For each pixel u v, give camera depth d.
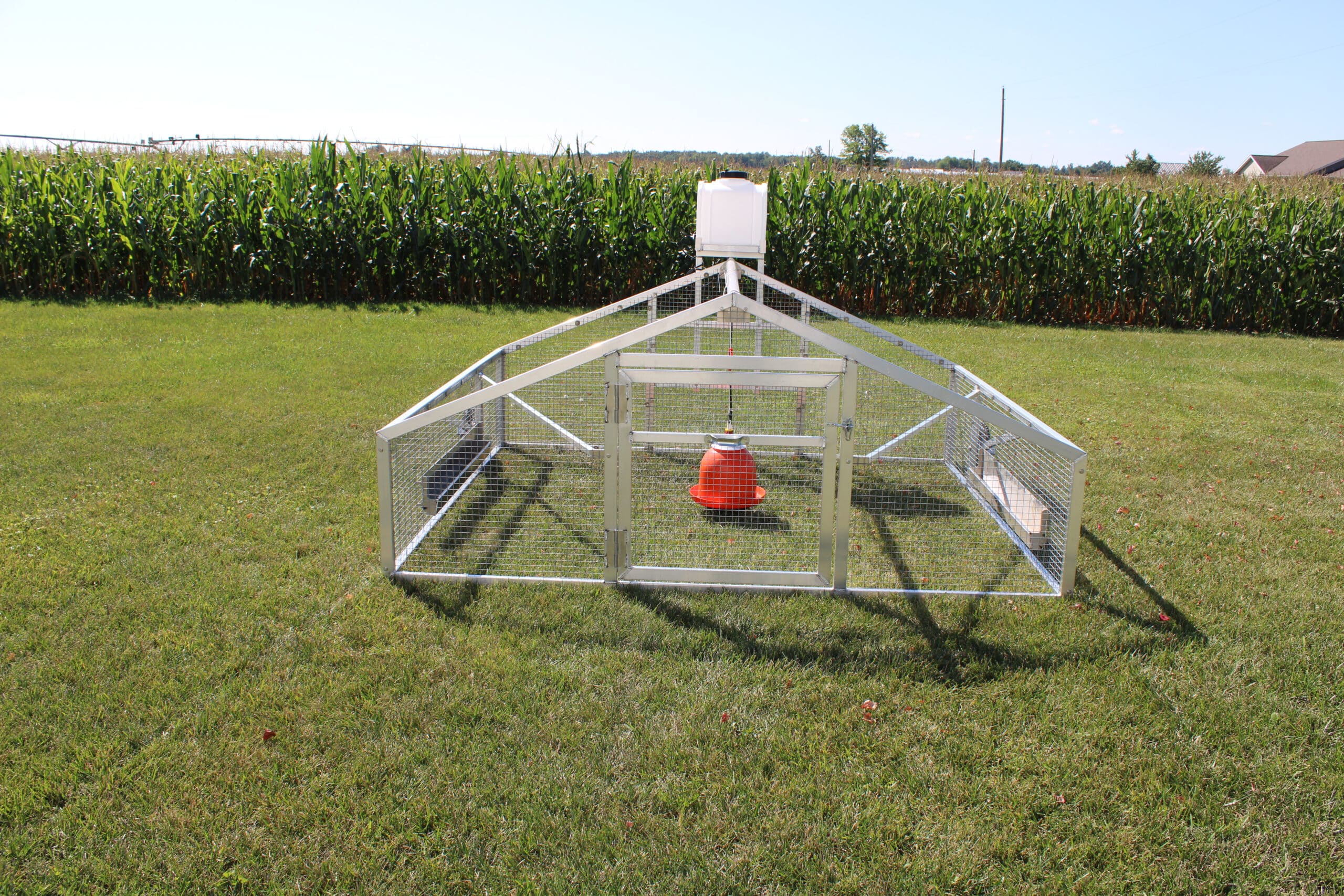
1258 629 3.99
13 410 7.19
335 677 3.45
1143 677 3.56
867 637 3.88
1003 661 3.69
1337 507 5.67
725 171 6.44
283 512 5.16
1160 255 14.80
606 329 11.61
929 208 15.21
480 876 2.48
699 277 6.45
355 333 11.36
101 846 2.56
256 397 7.82
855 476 6.24
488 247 14.76
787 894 2.45
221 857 2.53
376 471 5.95
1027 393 8.95
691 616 4.03
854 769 2.98
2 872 2.45
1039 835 2.70
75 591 4.06
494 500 5.59
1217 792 2.89
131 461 6.00
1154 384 9.50
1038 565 4.68
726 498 5.13
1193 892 2.50
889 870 2.55
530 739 3.09
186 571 4.34
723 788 2.87
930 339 12.53
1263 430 7.59
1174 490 5.98
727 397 7.60
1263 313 15.14
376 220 14.58
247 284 14.50
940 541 5.07
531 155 17.08
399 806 2.76
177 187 14.53
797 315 14.42
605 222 15.09
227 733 3.08
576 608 4.08
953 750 3.08
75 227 13.72
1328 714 3.33
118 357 9.38
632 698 3.36
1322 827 2.73
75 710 3.17
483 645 3.72
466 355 9.88
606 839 2.63
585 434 6.98
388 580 4.33
